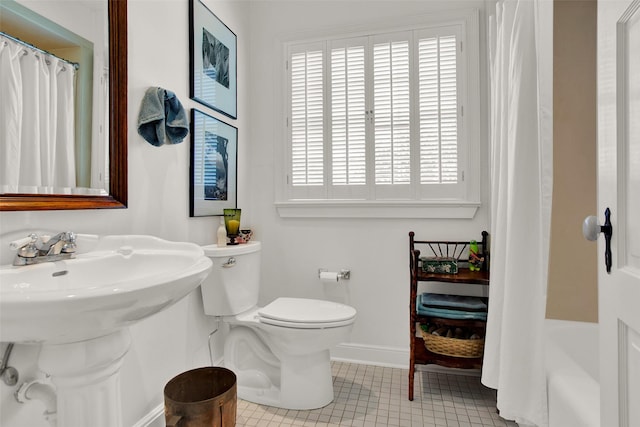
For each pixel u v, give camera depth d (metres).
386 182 2.28
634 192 0.70
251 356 1.94
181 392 1.48
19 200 1.02
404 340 2.24
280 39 2.46
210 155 2.00
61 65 1.17
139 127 1.49
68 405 0.91
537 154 1.36
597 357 1.66
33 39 1.09
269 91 2.49
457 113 2.16
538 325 1.34
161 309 0.92
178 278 0.87
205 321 1.95
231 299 1.83
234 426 1.41
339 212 2.33
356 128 2.33
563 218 1.88
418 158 2.23
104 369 0.92
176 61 1.73
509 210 1.41
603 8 0.81
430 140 2.21
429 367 2.19
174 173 1.72
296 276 2.43
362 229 2.31
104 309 0.74
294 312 1.79
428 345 1.94
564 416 1.18
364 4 2.31
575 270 1.88
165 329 1.64
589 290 1.86
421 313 1.88
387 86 2.27
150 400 1.54
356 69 2.33
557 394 1.24
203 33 1.94
